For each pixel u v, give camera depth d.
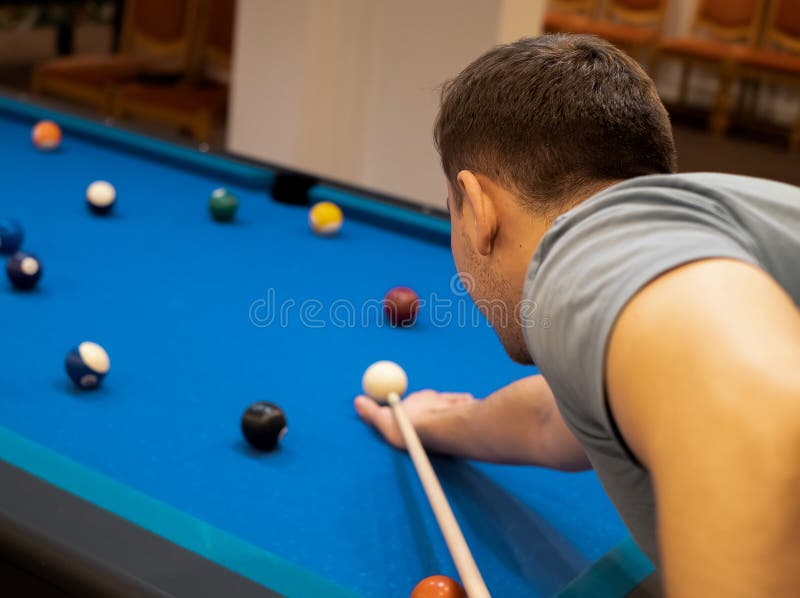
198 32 5.59
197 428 1.44
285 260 2.19
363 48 4.12
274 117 4.23
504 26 3.78
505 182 0.95
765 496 0.68
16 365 1.60
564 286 0.82
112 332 1.76
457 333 1.87
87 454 1.34
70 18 6.76
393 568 1.15
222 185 2.70
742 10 7.26
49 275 2.00
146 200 2.54
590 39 0.99
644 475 0.86
